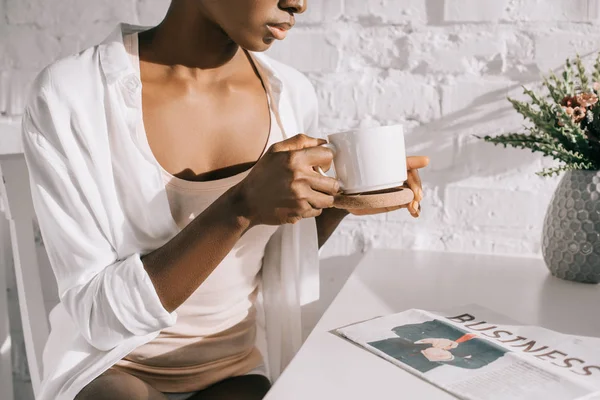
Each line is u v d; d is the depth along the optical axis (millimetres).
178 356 938
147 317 795
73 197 837
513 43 1196
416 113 1261
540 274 1100
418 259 1199
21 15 1366
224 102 952
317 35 1281
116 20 1341
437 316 822
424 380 644
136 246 880
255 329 1072
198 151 926
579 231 1017
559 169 995
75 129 845
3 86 1391
